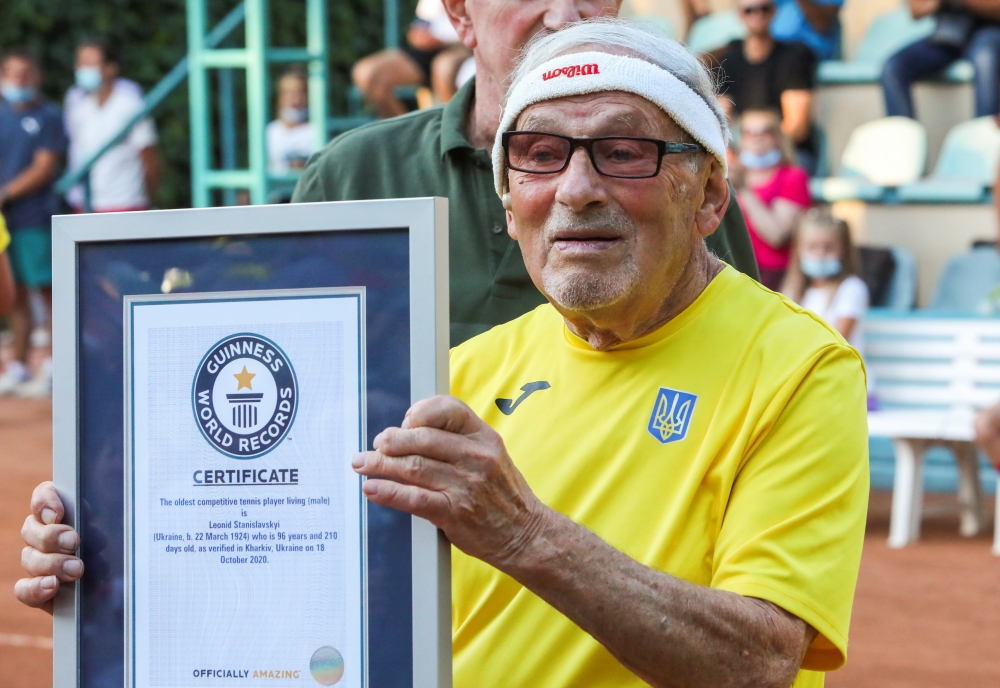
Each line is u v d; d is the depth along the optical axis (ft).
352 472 5.74
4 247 13.83
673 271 6.51
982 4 28.02
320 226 5.77
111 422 6.03
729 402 6.46
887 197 27.89
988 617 16.66
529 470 6.84
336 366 5.77
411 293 5.66
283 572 5.80
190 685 5.87
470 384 7.48
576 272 6.29
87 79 36.06
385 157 9.56
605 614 5.60
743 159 25.57
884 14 30.55
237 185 27.20
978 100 28.02
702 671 5.67
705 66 6.66
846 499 6.19
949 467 24.95
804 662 6.26
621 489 6.53
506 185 6.80
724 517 6.30
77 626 5.98
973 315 24.22
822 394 6.29
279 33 43.70
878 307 26.58
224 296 5.91
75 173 33.68
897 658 15.01
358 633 5.71
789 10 29.32
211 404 5.90
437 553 5.60
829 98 29.68
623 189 6.21
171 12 46.11
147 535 5.95
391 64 29.96
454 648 6.82
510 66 8.57
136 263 6.02
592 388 6.87
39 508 6.00
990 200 27.04
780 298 6.91
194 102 27.30
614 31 6.44
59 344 6.05
